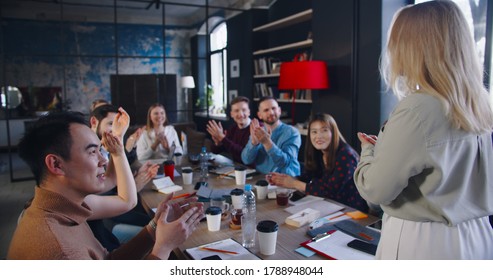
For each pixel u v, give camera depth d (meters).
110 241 1.91
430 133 0.95
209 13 8.32
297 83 3.96
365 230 1.54
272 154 2.73
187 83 8.16
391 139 0.99
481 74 0.99
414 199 1.02
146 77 7.89
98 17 8.75
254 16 5.94
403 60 1.04
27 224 0.97
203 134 4.89
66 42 8.55
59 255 0.92
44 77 8.44
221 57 8.40
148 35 9.27
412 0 3.61
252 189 2.31
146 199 2.16
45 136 1.02
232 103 3.72
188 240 1.54
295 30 5.32
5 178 5.69
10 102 8.01
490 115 0.98
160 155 3.74
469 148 0.98
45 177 1.04
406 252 1.03
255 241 1.51
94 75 8.86
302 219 1.67
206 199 2.06
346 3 3.89
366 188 1.06
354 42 3.83
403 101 1.01
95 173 1.09
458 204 0.99
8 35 8.06
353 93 3.89
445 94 0.95
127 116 1.76
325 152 2.24
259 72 5.90
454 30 0.96
